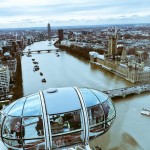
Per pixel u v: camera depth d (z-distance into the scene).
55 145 19.00
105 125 21.11
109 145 74.81
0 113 21.33
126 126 90.19
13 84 183.12
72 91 20.69
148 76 183.12
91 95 21.02
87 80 188.38
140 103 121.75
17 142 19.22
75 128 19.16
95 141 76.81
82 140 19.72
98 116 20.34
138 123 93.06
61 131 18.78
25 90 164.50
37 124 18.66
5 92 160.12
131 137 80.88
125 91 137.62
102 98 21.64
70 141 19.28
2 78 158.62
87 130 19.48
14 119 19.23
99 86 168.12
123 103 122.75
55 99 19.47
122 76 199.25
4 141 20.06
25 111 19.14
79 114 19.28
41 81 188.62
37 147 18.91
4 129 19.81
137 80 179.00
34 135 18.70
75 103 19.47
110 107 22.20
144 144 76.62
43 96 19.75
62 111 18.72
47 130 18.45
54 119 18.61
